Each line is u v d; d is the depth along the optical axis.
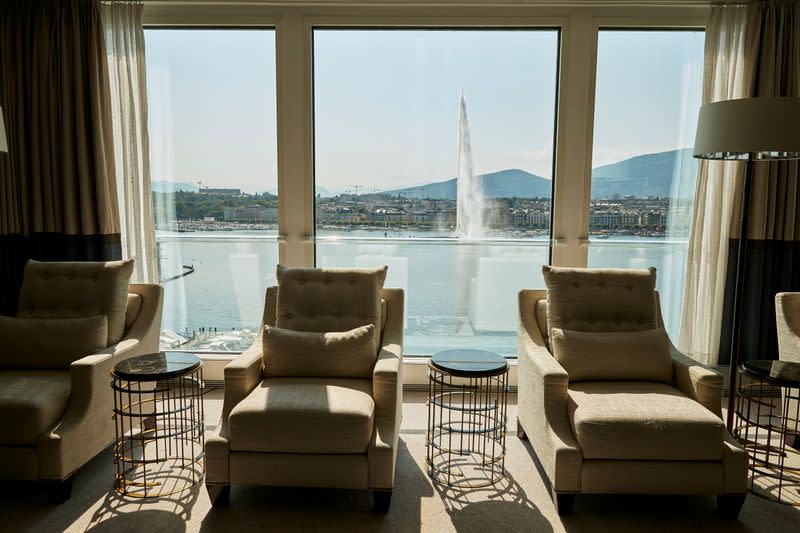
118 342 3.06
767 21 3.54
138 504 2.46
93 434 2.63
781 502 2.54
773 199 3.64
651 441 2.31
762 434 3.26
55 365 2.87
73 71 3.68
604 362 2.77
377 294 3.07
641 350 2.79
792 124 2.60
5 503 2.46
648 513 2.45
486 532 2.29
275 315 3.17
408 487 2.63
